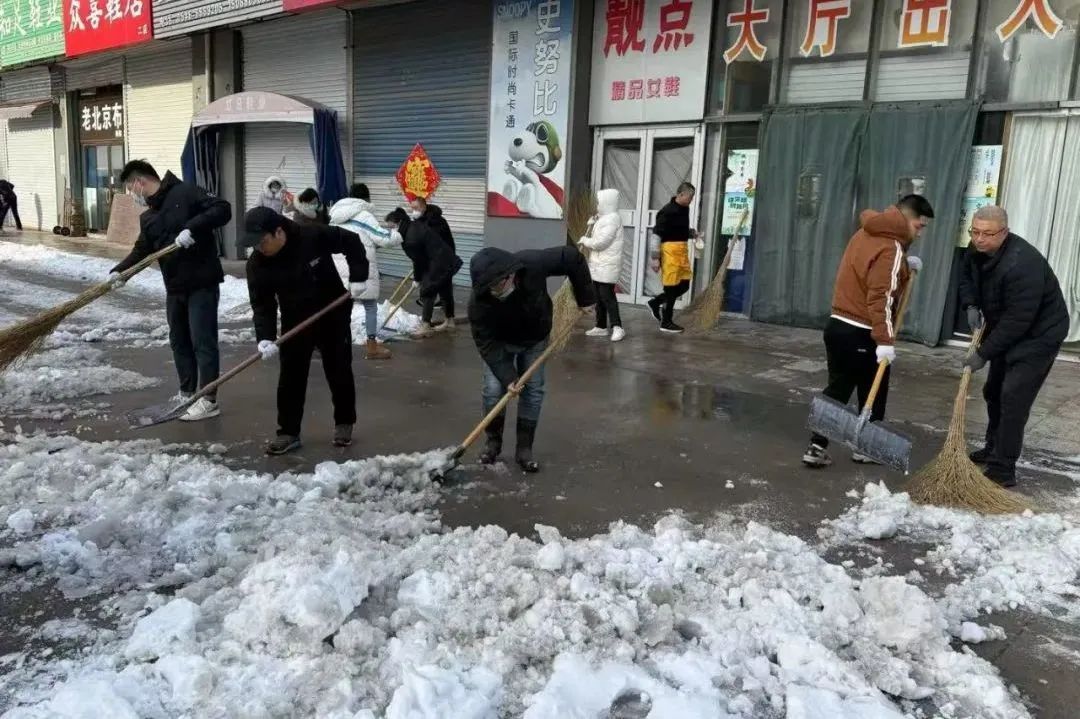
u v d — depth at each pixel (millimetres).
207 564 3484
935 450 5371
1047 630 3199
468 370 7469
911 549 3912
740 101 10039
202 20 15500
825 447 4996
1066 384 7074
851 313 4867
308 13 14336
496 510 4289
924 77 8719
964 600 3361
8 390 6152
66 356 7535
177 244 5266
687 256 9172
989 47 8258
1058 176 8031
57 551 3574
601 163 11359
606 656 2875
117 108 20062
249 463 4914
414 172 10109
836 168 9141
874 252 4711
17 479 4387
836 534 4043
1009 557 3701
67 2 19031
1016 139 8203
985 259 4594
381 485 4445
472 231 12797
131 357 7773
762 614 3111
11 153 24234
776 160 9555
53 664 2818
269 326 4953
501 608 3090
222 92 16562
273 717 2537
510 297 4480
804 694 2664
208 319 5688
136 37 17156
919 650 2980
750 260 10180
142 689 2635
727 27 9977
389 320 9094
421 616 3039
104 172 21062
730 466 5031
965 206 8523
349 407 5250
